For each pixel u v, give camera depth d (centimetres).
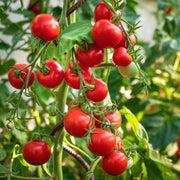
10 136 75
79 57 45
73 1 52
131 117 59
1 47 76
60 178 53
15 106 49
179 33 115
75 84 46
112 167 47
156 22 164
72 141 63
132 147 54
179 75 130
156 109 114
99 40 43
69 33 44
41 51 45
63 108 53
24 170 62
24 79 47
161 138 105
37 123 71
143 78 50
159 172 61
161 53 111
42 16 44
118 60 46
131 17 63
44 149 48
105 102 54
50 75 46
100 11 46
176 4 126
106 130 46
